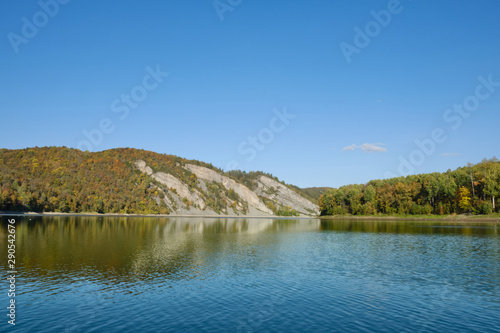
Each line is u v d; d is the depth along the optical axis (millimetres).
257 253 55844
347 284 34562
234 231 106875
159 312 25438
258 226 139000
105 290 31359
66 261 44625
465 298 29859
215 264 45094
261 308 26609
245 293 30891
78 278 35688
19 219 130125
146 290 31578
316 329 22312
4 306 26531
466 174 148375
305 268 42812
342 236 88250
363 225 136875
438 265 45344
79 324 22797
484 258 50938
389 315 25328
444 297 30141
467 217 142750
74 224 115125
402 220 167875
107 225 117625
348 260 49156
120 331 21609
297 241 75625
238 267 43188
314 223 165500
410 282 35594
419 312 26078
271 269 42031
